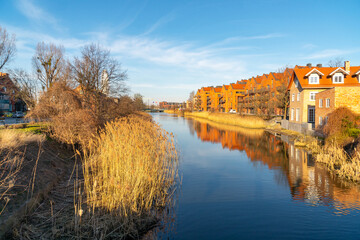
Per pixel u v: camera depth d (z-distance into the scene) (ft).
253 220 22.35
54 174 27.68
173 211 24.06
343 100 59.31
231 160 49.11
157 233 19.70
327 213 24.00
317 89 90.84
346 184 32.96
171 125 131.44
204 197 28.04
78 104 50.14
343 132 51.85
